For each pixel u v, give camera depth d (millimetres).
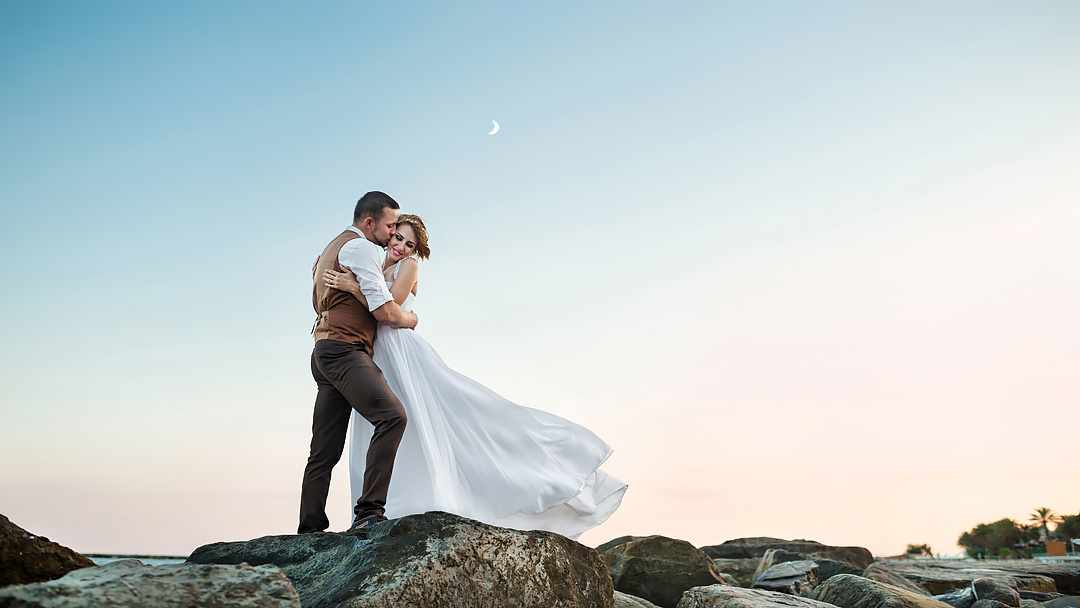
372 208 4766
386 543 3455
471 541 3441
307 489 4445
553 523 4770
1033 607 6504
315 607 3105
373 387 4219
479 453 4680
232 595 2572
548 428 4969
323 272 4543
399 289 4691
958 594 7215
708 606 4785
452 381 4793
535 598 3508
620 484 5102
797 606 4758
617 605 5223
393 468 4441
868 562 10398
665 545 7254
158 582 2516
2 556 2865
